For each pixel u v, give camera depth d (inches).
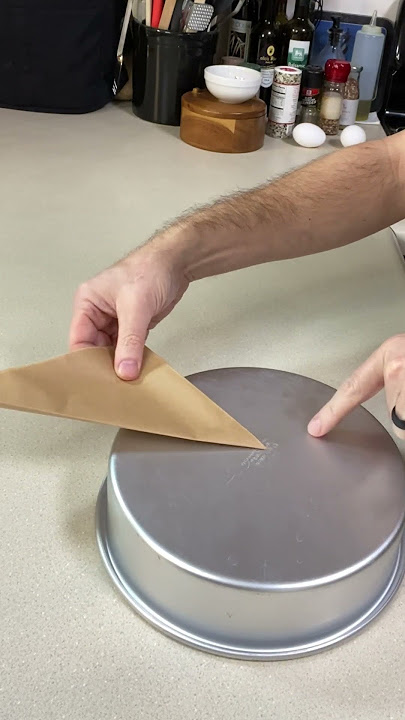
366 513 19.4
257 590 17.2
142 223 40.1
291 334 30.8
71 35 52.3
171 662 17.7
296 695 17.1
